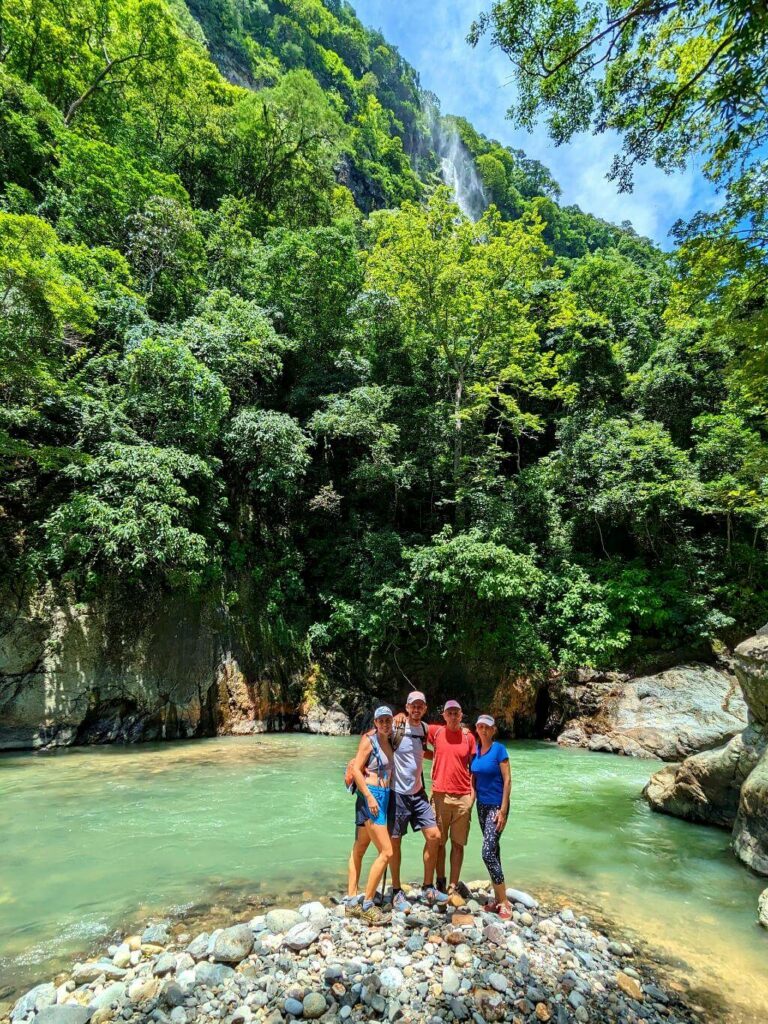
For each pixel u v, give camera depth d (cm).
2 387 1230
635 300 2739
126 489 1261
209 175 2675
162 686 1341
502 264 2006
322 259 2109
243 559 1623
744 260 759
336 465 2095
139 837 659
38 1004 345
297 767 1070
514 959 396
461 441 2056
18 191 1504
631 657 1630
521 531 1916
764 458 1481
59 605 1249
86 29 2133
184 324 1619
